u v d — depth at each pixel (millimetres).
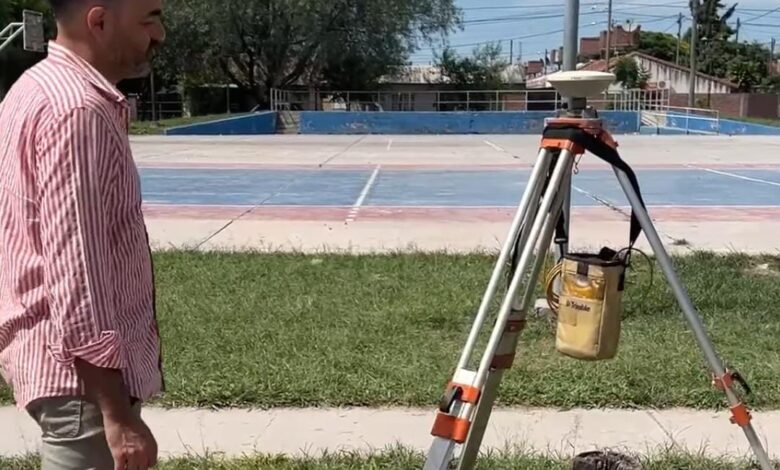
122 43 2109
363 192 14617
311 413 4605
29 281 2041
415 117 38781
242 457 4020
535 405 4680
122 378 2061
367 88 50844
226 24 46125
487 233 10180
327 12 46562
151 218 11406
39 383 2059
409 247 9125
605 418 4527
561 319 3027
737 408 3146
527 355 5328
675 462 3930
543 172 2920
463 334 5797
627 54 77250
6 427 4441
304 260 8250
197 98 50719
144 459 2098
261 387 4797
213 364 5145
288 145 26859
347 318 6148
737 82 76562
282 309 6375
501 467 3865
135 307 2176
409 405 4703
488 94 52094
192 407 4676
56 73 2029
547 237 2926
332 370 5059
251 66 49469
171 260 8148
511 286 2779
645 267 7703
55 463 2121
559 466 3887
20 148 1995
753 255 8453
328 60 48250
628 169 2951
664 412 4609
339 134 36812
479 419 3043
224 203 13086
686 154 22938
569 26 5852
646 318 6227
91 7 2043
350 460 3971
